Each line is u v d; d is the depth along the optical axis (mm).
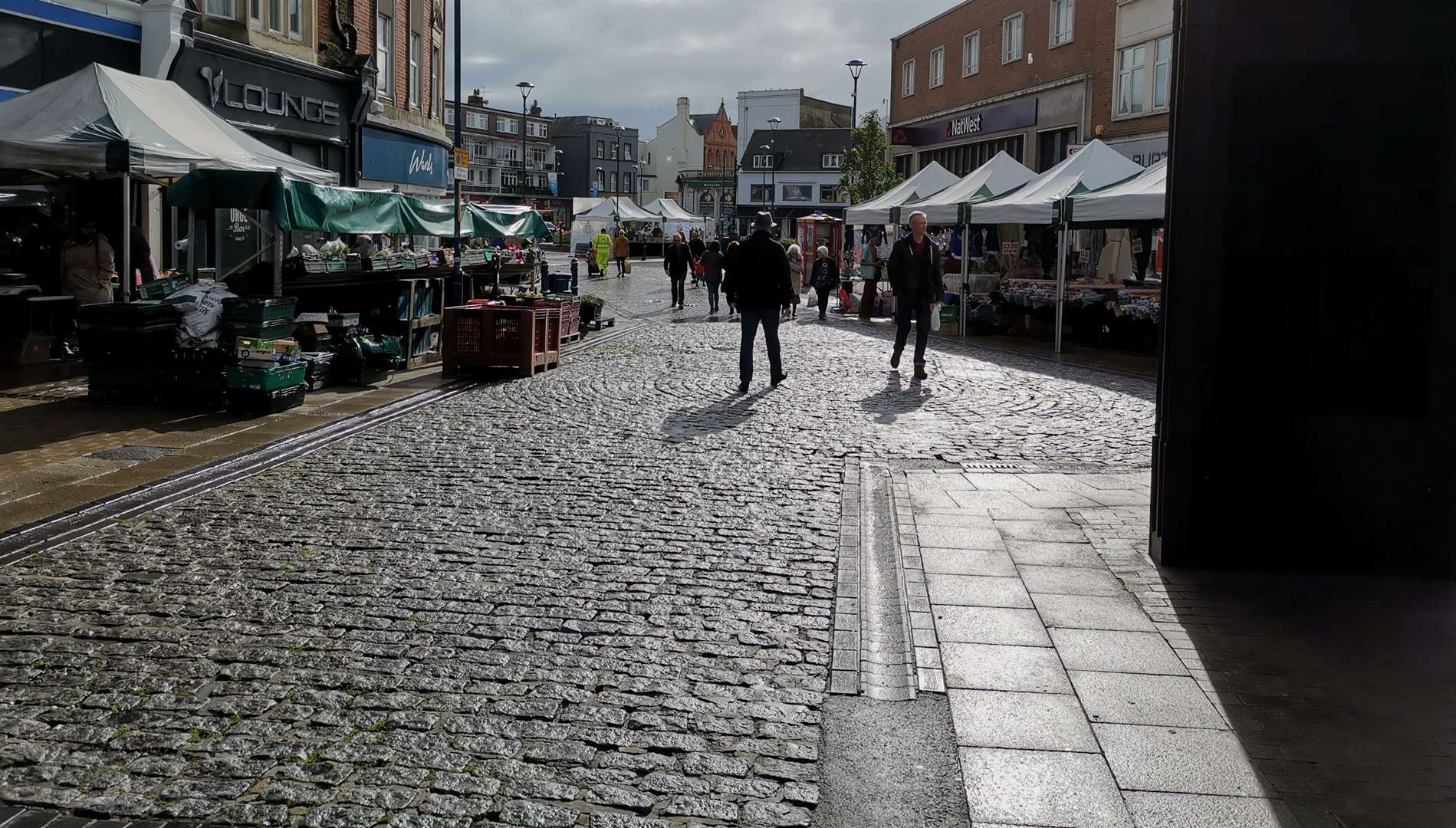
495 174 108000
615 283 40188
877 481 8297
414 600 5402
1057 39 34188
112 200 14953
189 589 5531
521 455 9055
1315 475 6027
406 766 3711
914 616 5293
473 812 3406
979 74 39625
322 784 3574
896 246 14477
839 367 15602
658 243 68188
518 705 4215
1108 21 30953
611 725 4059
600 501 7480
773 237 12883
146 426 9992
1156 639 4992
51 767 3674
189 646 4773
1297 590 5742
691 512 7238
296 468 8453
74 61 16766
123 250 13922
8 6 15445
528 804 3459
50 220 15742
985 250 24578
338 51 24094
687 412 11406
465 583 5688
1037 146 35625
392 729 3990
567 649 4809
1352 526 6027
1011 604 5484
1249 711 4219
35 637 4852
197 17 18984
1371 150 5824
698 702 4281
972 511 7387
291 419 10555
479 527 6758
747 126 108188
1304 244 5914
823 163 94625
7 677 4406
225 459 8625
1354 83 5793
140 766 3688
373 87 25297
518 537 6551
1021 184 22422
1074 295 19219
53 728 3967
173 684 4367
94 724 4004
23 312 13469
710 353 17250
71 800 3455
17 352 13445
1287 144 5867
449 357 14086
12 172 14180
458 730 3994
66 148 11695
